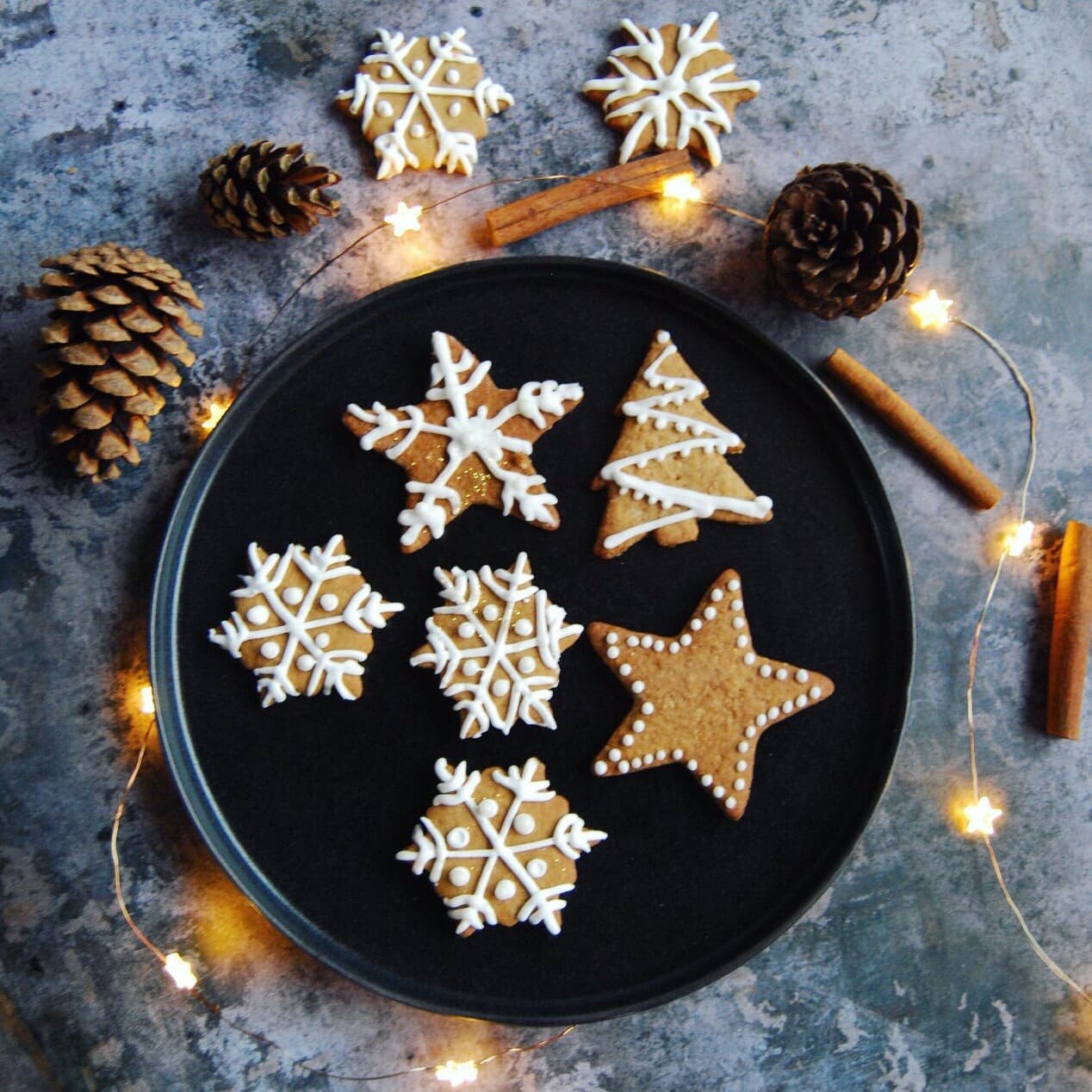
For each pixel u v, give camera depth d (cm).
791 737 54
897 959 55
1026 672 56
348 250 54
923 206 56
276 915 52
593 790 53
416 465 52
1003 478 56
